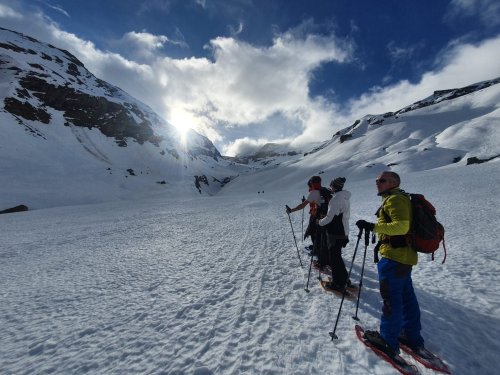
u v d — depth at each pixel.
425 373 2.92
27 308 5.16
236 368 3.12
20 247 12.52
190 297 5.20
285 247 8.80
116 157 119.38
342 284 4.93
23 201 56.25
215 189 146.12
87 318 4.58
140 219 21.14
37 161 80.88
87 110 131.25
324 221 4.91
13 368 3.34
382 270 3.20
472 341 3.40
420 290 4.88
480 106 141.00
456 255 6.55
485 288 4.72
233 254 8.34
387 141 128.50
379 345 3.19
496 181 22.94
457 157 73.81
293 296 4.95
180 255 8.68
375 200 20.41
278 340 3.61
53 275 7.44
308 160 150.75
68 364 3.37
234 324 4.08
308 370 3.03
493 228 8.63
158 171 125.50
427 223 2.91
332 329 3.80
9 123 92.25
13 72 124.19
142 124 150.75
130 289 5.84
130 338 3.88
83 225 19.77
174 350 3.53
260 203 29.19
